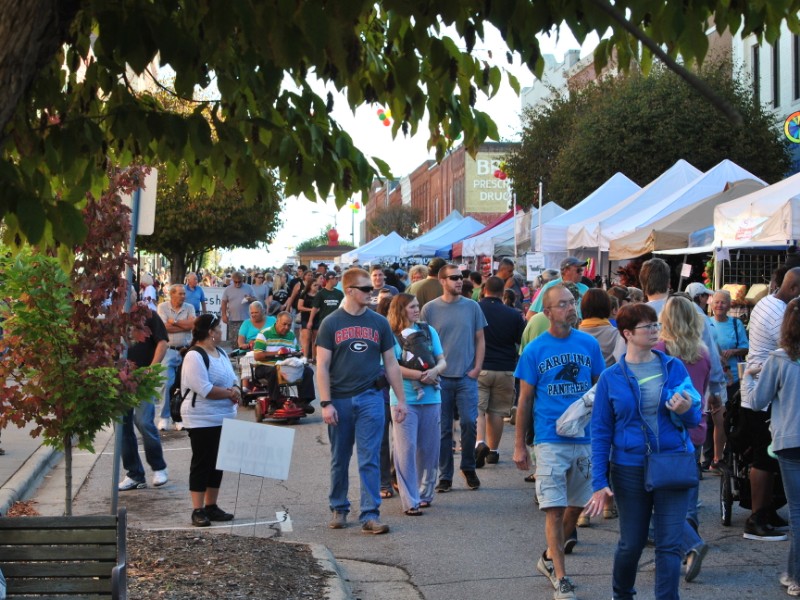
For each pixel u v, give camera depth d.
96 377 6.69
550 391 6.39
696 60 3.79
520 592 6.48
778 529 7.82
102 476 10.84
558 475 6.26
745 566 6.93
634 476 5.32
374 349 8.16
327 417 8.05
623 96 32.03
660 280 8.60
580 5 3.72
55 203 4.20
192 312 13.81
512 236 28.69
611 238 20.30
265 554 6.77
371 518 8.10
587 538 7.86
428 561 7.25
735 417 7.87
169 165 4.99
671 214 18.44
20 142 4.39
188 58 3.97
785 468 6.20
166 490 10.05
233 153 4.57
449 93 4.44
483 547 7.62
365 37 5.08
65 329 6.69
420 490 9.07
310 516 8.75
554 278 11.69
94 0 3.93
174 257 38.38
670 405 5.22
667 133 30.59
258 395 14.84
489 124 4.73
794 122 23.52
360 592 6.53
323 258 72.50
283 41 3.68
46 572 4.65
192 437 8.36
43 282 6.59
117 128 4.37
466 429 9.72
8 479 9.98
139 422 10.06
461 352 9.66
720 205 14.67
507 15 3.60
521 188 41.50
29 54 2.92
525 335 9.63
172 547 6.85
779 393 6.14
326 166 4.41
